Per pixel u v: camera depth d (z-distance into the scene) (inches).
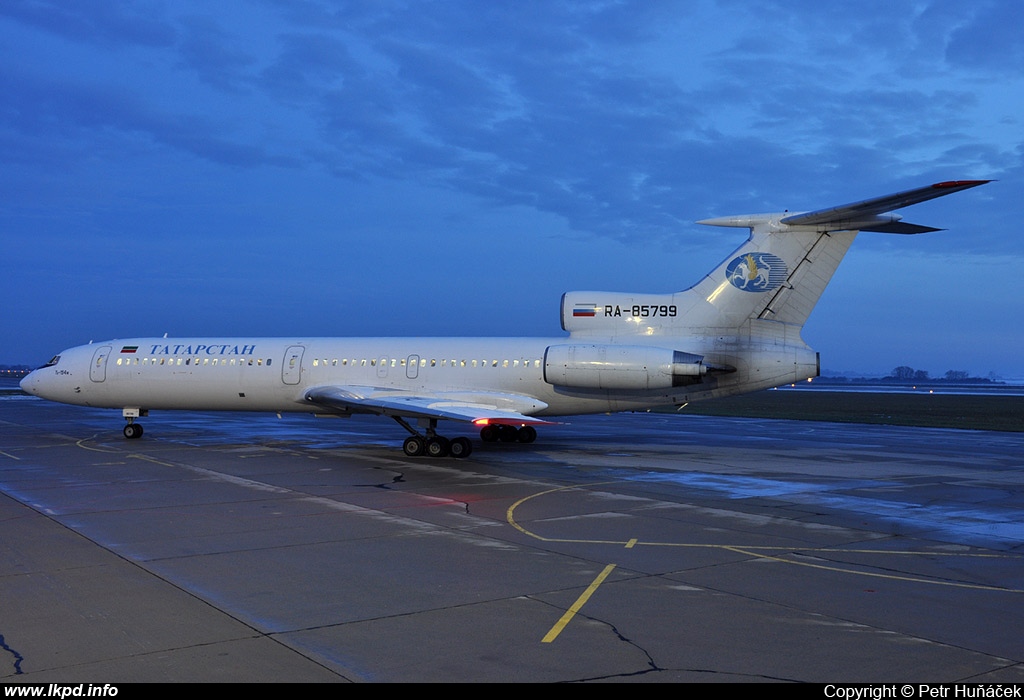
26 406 1873.8
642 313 886.4
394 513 517.0
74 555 394.9
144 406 1056.8
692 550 415.5
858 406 2234.3
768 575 364.8
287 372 996.6
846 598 328.5
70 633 278.8
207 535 445.1
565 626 289.6
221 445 963.3
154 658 255.3
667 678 241.6
